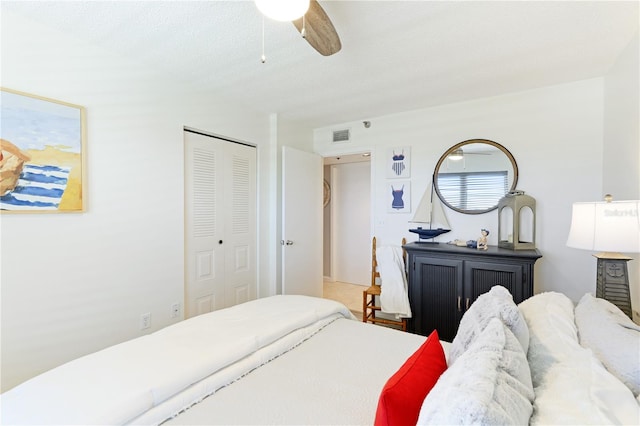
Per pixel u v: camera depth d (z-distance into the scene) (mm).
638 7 1535
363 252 5051
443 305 2609
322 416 902
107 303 1987
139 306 2160
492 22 1667
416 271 2732
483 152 2824
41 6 1540
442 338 2613
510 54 2016
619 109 2047
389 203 3334
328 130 3811
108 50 1972
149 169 2221
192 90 2529
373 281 3408
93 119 1910
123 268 2070
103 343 1965
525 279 2279
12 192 1590
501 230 2717
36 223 1686
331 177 5293
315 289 3768
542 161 2582
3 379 1582
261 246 3293
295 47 1947
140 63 2148
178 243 2424
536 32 1761
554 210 2537
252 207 3199
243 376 1123
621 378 798
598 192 2381
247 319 1501
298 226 3498
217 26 1721
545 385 819
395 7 1545
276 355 1275
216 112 2742
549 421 654
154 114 2250
